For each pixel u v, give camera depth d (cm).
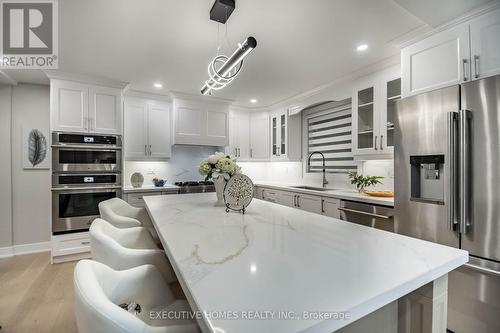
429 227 173
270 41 216
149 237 165
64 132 292
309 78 309
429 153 173
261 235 112
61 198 291
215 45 224
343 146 352
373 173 303
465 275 156
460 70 174
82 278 69
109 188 320
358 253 89
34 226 335
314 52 238
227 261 81
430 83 194
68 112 295
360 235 113
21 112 327
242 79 314
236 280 67
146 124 371
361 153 286
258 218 150
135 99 363
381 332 83
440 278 85
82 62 260
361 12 175
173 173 424
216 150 457
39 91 335
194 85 339
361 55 243
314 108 401
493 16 158
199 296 58
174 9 172
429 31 190
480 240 148
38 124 335
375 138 269
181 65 268
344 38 212
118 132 325
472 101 152
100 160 314
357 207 251
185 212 169
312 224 134
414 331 86
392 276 70
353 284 65
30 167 332
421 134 179
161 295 110
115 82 318
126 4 166
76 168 299
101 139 313
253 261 81
